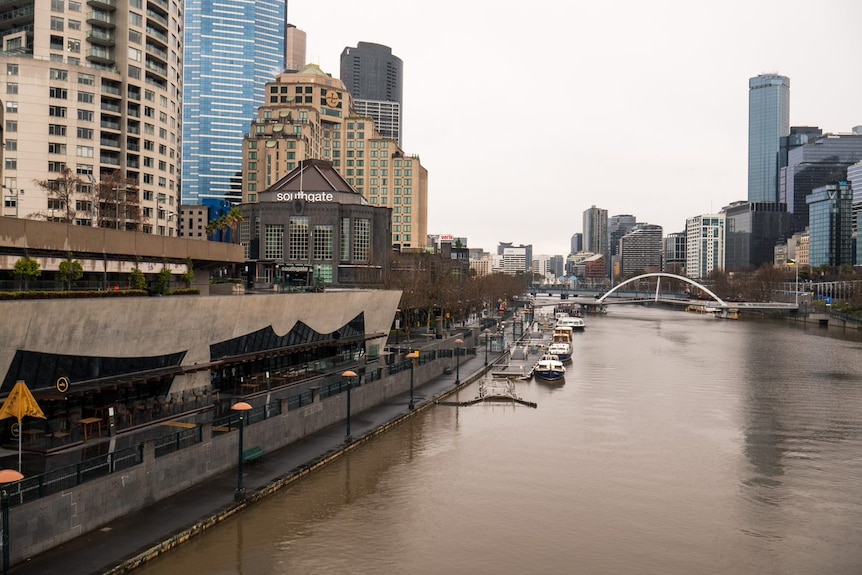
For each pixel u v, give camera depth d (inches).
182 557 1341.0
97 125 4495.6
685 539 1530.5
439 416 2723.9
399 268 5718.5
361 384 2652.6
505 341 5290.4
